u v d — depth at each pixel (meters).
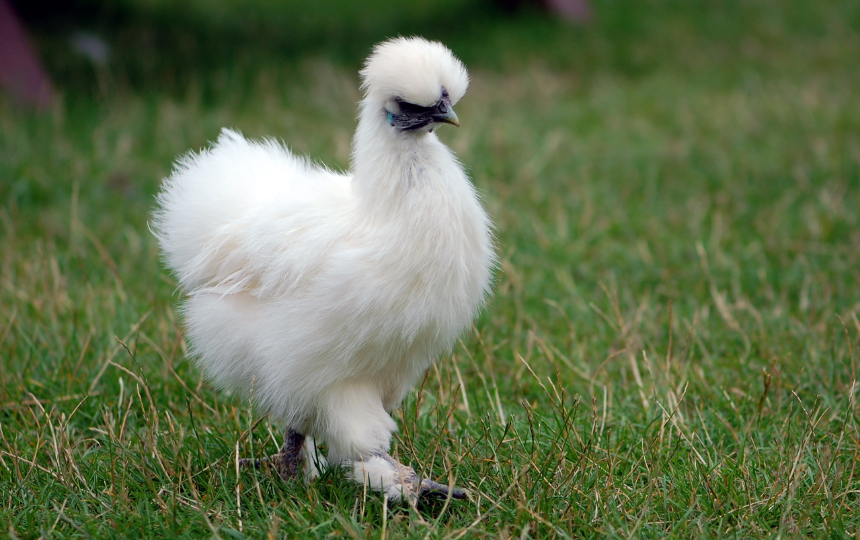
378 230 5.12
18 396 6.86
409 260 5.02
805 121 14.43
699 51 19.53
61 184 11.58
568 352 7.71
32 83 14.52
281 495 5.52
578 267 9.52
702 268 9.28
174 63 17.22
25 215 10.55
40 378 7.17
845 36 20.22
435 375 7.21
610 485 5.52
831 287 8.63
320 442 6.12
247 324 5.44
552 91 16.80
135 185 11.79
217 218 5.68
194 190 5.80
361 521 5.29
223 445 6.11
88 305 8.12
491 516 5.28
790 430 6.27
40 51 17.16
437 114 5.16
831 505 5.21
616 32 21.00
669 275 9.27
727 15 22.31
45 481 5.69
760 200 11.20
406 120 5.20
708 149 13.33
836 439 6.18
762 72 17.86
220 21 21.03
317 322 5.10
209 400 6.89
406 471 5.46
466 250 5.27
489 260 5.66
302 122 14.34
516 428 6.38
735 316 8.27
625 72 18.42
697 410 6.57
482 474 5.69
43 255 9.02
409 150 5.19
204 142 13.33
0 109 13.95
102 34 18.45
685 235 10.32
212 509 5.37
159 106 14.78
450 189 5.21
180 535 5.05
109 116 14.27
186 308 5.91
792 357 7.38
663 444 6.15
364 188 5.23
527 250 9.80
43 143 12.82
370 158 5.24
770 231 10.11
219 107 15.15
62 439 5.93
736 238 10.09
